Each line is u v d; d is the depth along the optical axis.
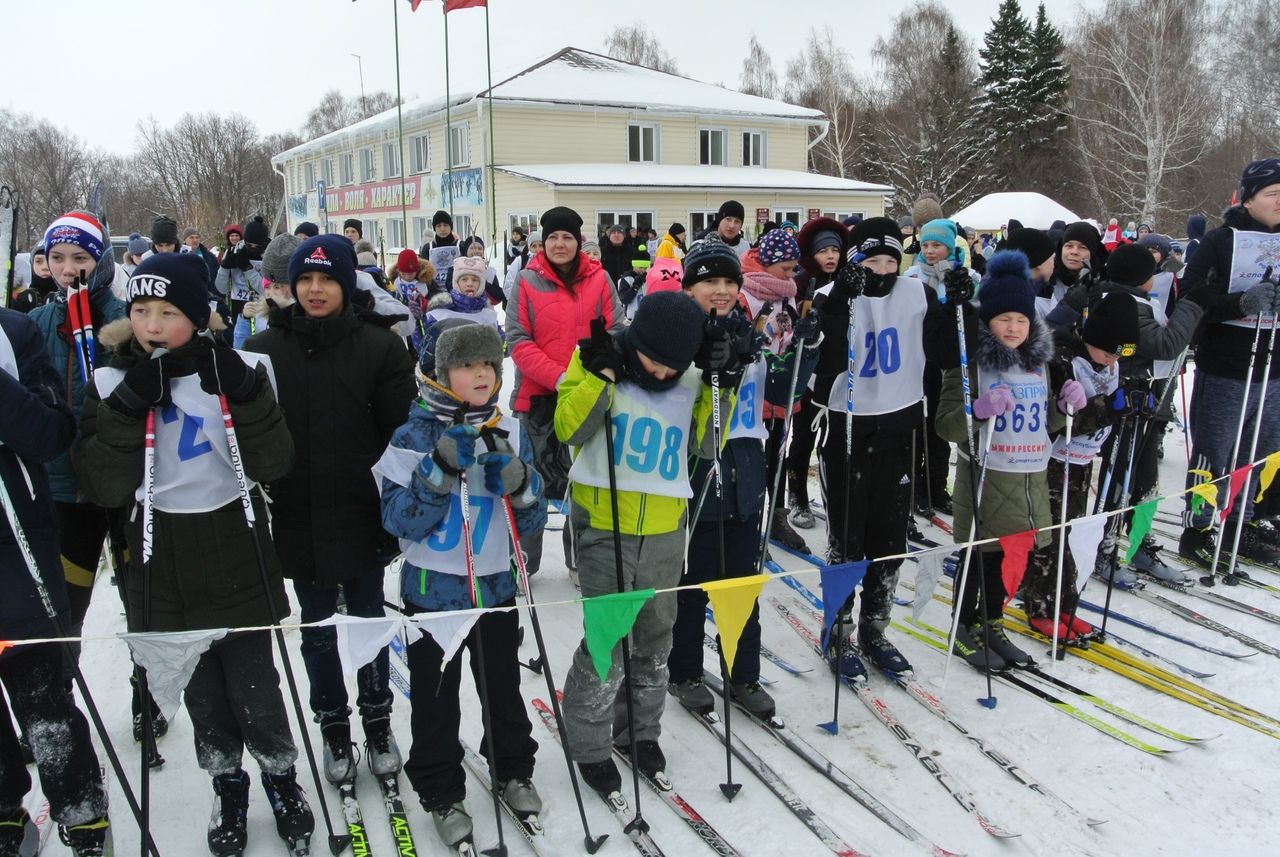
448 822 2.50
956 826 2.62
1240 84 29.12
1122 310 3.66
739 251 5.56
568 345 3.70
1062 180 35.31
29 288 4.71
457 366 2.35
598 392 2.50
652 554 2.67
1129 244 4.20
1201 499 4.56
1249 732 3.13
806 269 4.08
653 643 2.74
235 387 2.22
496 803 2.42
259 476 2.33
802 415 4.74
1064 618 3.80
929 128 38.16
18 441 2.13
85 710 3.25
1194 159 28.89
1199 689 3.42
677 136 23.70
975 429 3.58
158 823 2.64
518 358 3.66
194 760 2.96
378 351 2.69
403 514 2.36
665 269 3.66
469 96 21.81
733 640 2.59
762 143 24.97
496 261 17.78
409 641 2.29
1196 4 29.95
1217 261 4.34
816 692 3.41
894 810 2.68
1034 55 35.94
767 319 3.65
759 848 2.51
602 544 2.69
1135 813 2.69
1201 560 4.64
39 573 2.17
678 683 3.26
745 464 3.08
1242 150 29.09
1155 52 28.47
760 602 4.23
